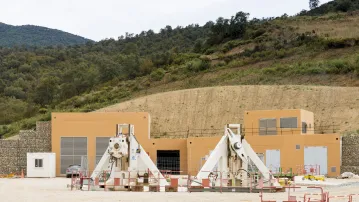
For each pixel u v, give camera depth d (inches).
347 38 5113.2
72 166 2551.7
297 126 2554.1
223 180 1642.5
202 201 1302.9
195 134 3376.0
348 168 2370.8
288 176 2119.8
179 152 2647.6
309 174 2234.3
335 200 1334.9
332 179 2229.3
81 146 2657.5
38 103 5413.4
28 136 2755.9
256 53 5334.6
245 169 1670.8
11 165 2721.5
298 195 1470.2
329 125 3216.0
